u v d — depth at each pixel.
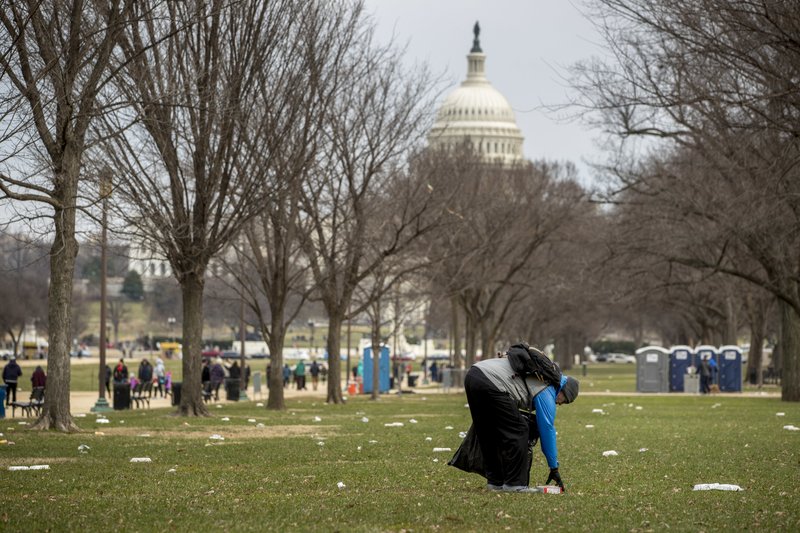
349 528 19.72
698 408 74.50
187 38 52.94
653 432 47.44
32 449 36.19
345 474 29.02
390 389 127.56
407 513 21.58
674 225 78.00
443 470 30.06
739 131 49.12
